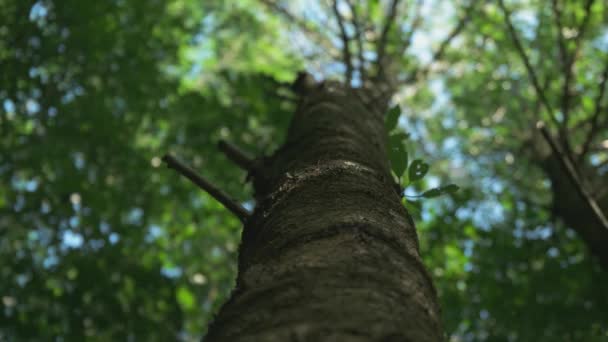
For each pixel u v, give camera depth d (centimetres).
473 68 656
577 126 525
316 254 91
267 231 113
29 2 539
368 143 186
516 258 591
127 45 620
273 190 141
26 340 562
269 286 82
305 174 133
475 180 708
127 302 604
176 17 674
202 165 671
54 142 589
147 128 667
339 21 354
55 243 598
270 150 666
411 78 433
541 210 628
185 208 668
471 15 555
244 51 790
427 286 92
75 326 582
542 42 585
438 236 621
